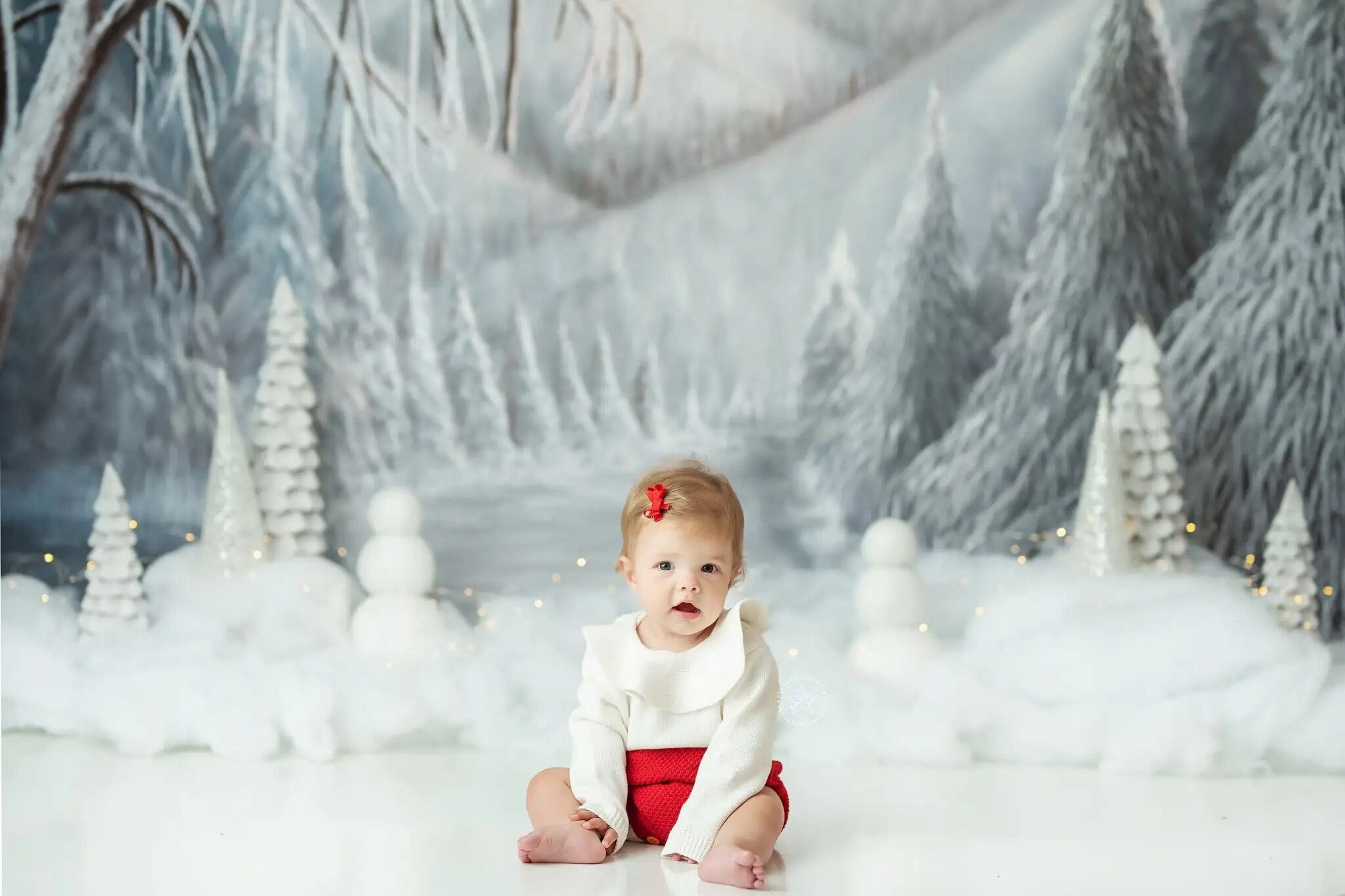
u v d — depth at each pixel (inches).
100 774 118.7
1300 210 161.3
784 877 85.5
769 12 167.5
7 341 167.9
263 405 161.0
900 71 167.0
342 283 169.6
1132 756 120.0
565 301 169.8
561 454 169.5
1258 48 162.4
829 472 168.4
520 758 126.3
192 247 169.2
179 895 81.7
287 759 125.9
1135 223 163.9
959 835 97.2
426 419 169.8
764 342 169.2
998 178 166.1
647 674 91.5
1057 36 164.9
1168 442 152.6
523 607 161.3
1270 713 119.3
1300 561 152.0
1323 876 86.0
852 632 150.3
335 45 168.4
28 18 166.9
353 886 83.0
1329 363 161.0
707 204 169.0
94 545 149.8
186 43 168.1
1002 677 131.3
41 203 166.7
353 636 146.6
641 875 85.0
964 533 165.9
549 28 168.4
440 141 169.3
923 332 166.6
